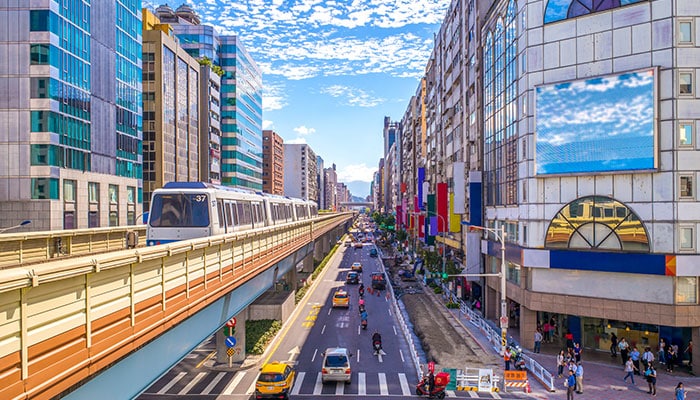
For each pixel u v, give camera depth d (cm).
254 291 2688
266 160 16650
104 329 1050
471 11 5409
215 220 2286
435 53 8169
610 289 3141
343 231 17725
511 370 2872
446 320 4497
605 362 3191
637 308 3017
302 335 4038
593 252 3155
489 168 4588
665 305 2923
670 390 2652
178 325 1548
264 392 2506
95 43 5128
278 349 3616
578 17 3269
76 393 1009
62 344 915
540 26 3422
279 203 4334
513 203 3809
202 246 1623
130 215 5872
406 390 2741
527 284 3522
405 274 7181
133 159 6022
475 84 5125
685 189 2941
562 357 2934
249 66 12012
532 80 3459
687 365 3025
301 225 4334
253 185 12544
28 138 4331
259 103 13350
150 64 7112
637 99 3017
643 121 2997
